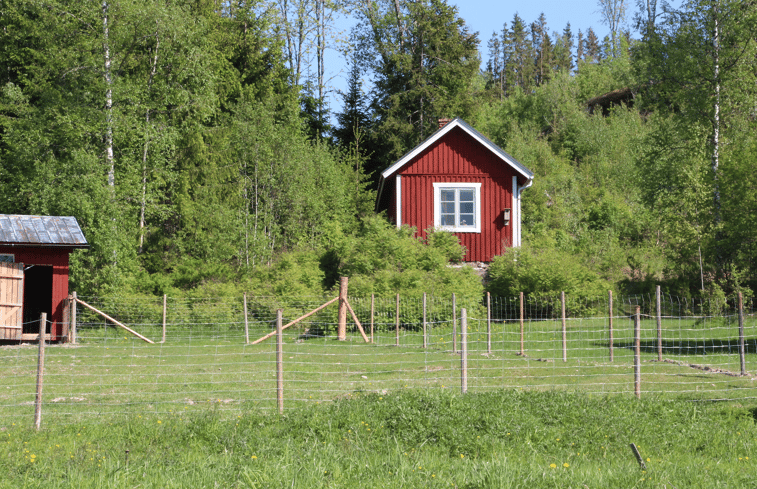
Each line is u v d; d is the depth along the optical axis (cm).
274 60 4659
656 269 2586
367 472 693
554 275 2197
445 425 853
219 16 4516
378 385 1177
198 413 955
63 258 2031
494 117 6025
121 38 2872
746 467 727
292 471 677
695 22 2623
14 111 2917
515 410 909
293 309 2103
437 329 1981
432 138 2630
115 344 1877
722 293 2083
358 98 4994
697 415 930
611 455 777
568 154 5125
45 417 969
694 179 2350
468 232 2633
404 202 2645
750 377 1211
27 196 2645
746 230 2139
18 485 652
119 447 812
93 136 2855
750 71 2584
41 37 2864
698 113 2609
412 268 2241
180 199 3300
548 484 633
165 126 3100
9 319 1959
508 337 1814
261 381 1221
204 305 2186
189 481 657
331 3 5197
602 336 1759
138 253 3153
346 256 2433
